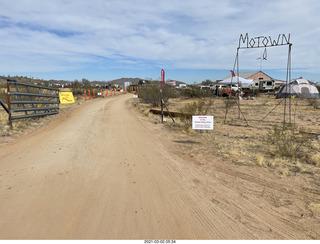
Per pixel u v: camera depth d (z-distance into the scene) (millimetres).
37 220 3045
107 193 3896
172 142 7746
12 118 9992
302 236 2838
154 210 3389
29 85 11531
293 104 23000
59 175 4633
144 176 4699
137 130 9867
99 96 41875
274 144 7309
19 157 5746
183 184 4344
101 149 6684
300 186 4270
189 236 2807
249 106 21766
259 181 4504
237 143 7578
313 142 7629
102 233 2811
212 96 35688
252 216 3285
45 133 8883
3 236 2703
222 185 4324
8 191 3865
